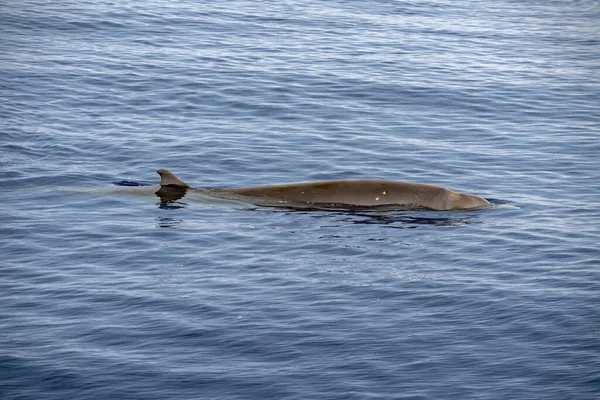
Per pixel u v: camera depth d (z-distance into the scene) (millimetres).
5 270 25406
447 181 35156
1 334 21438
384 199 31625
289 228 29328
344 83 52781
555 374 19734
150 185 33750
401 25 73938
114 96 47844
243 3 80062
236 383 19328
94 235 28312
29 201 31516
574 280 25031
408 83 53594
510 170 36969
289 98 48812
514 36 72000
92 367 19922
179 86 50375
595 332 21703
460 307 23219
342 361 20297
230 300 23562
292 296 23859
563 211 31547
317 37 66875
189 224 29547
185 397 18797
